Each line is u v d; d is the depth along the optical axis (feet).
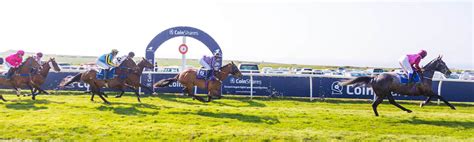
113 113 27.61
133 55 34.63
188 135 21.94
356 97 39.14
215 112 28.50
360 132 22.89
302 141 21.24
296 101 37.83
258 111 29.30
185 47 44.86
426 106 35.99
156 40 43.68
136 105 31.83
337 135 22.17
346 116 27.50
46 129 22.47
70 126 23.03
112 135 21.88
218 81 35.01
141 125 23.93
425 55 27.94
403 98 39.01
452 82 38.09
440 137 22.20
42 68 35.86
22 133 21.80
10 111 27.66
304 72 62.49
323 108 32.91
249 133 22.22
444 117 28.07
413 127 24.63
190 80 34.88
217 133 22.26
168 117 26.45
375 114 28.02
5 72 34.68
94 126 23.27
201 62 34.88
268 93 40.22
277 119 26.32
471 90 37.93
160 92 41.73
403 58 27.84
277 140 21.39
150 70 44.06
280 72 64.44
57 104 31.40
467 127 25.02
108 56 33.17
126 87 34.06
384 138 21.83
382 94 27.94
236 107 32.17
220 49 43.98
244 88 40.60
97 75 33.22
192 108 30.30
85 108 29.66
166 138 21.53
